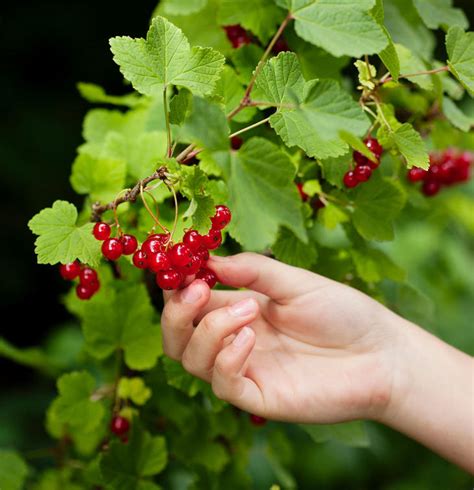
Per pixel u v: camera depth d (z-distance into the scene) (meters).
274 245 0.83
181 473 0.97
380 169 0.86
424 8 0.83
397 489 1.33
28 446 1.34
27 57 2.02
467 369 0.83
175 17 0.87
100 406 0.85
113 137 0.86
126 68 0.74
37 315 1.87
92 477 0.89
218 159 0.71
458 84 0.88
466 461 0.83
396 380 0.82
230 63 0.87
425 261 1.33
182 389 0.85
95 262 0.76
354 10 0.73
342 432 0.88
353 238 0.86
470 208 1.10
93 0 2.06
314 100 0.72
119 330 0.85
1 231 1.84
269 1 0.83
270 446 0.96
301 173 0.83
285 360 0.83
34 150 1.91
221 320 0.77
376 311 0.83
